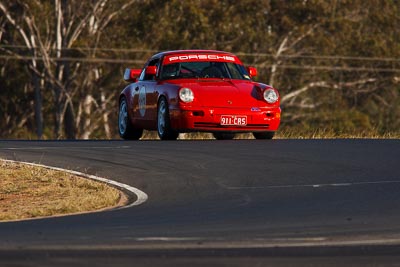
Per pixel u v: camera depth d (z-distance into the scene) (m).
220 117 53.66
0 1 161.75
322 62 182.50
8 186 39.09
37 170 42.00
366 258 22.81
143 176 40.34
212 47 168.12
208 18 169.50
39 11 164.88
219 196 34.81
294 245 24.56
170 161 44.25
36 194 37.78
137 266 21.27
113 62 163.62
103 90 164.62
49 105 172.50
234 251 23.56
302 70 180.50
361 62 184.50
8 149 50.53
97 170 42.28
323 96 184.50
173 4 163.25
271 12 174.00
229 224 28.23
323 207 31.61
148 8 164.38
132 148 49.78
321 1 173.12
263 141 53.34
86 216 30.98
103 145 51.78
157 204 33.47
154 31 164.88
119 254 22.95
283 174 39.91
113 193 36.47
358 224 28.11
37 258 22.19
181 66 57.25
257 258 22.56
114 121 173.00
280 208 31.53
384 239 25.62
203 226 27.88
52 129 176.00
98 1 162.75
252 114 54.09
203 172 40.81
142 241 25.00
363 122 180.62
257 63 174.62
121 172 41.56
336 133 69.19
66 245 24.27
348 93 186.38
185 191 36.34
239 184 37.56
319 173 40.06
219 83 55.62
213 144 51.34
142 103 58.56
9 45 168.75
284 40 177.50
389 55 184.25
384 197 33.72
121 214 31.09
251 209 31.42
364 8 180.88
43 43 169.62
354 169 41.09
